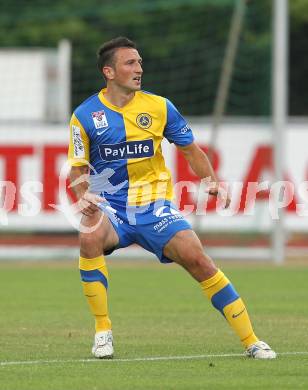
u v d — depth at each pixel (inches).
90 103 1074.1
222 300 1053.8
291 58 4099.4
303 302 1685.5
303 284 2021.4
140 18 4052.7
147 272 2356.1
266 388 889.5
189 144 1086.4
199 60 3993.6
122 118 1066.1
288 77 4094.5
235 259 2714.1
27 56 3154.5
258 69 3599.9
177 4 3260.3
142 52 4005.9
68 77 3253.0
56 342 1208.2
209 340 1220.5
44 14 3794.3
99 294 1057.5
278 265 2532.0
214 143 2659.9
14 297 1786.4
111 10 3535.9
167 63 3998.5
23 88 3144.7
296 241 3147.1
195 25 4010.8
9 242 2960.1
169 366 1009.5
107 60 1063.6
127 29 4072.3
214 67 3993.6
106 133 1063.6
